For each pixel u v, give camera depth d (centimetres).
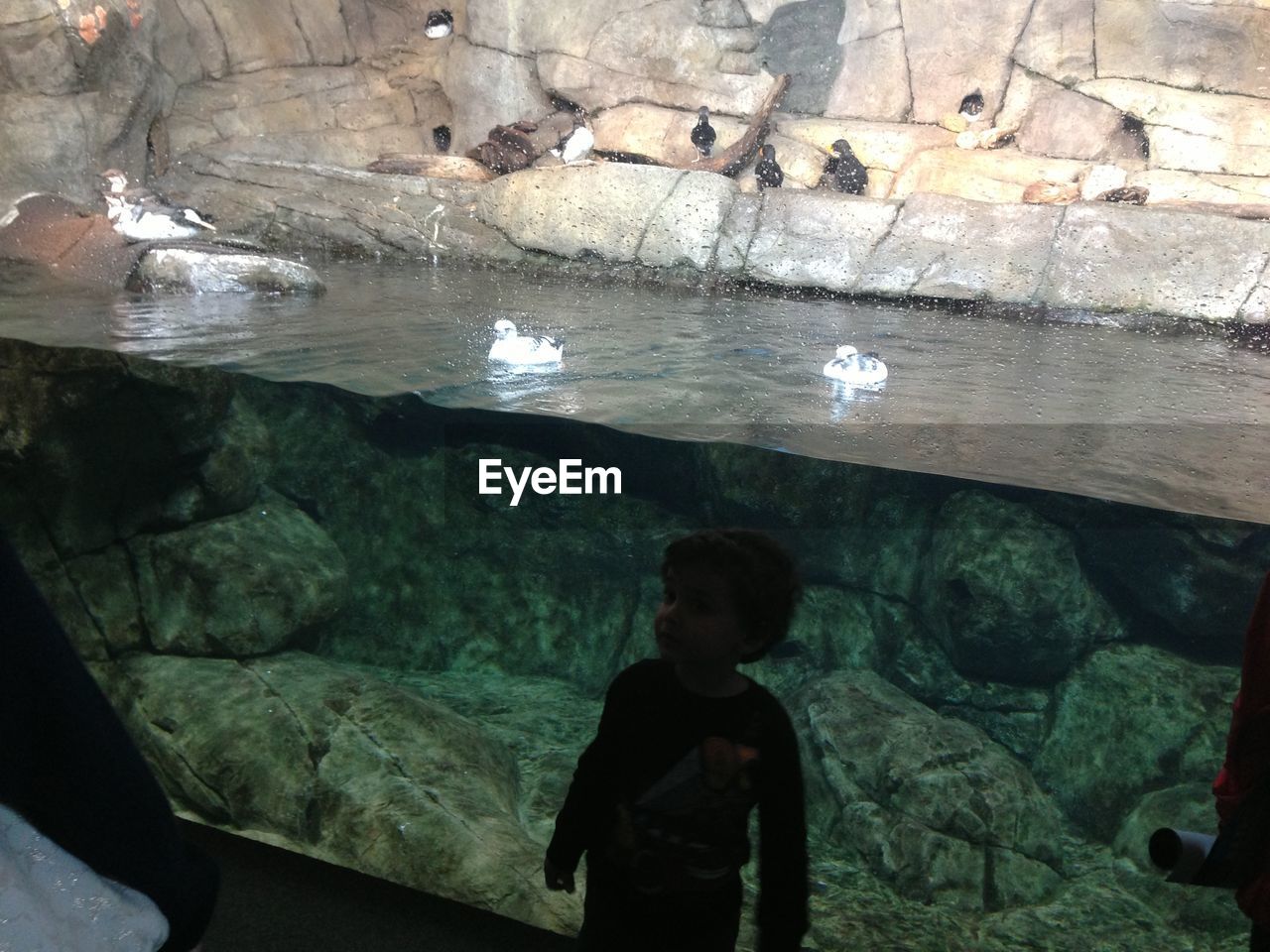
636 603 448
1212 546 396
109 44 1286
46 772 100
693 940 210
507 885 321
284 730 384
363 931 298
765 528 450
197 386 489
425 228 1257
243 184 1322
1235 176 1287
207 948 286
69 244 1043
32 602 101
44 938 97
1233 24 1309
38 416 451
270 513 500
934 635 424
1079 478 457
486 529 462
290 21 1583
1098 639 411
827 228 1156
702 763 201
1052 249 1077
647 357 723
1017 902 326
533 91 1606
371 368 621
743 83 1548
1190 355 870
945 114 1492
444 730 387
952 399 638
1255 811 187
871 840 337
